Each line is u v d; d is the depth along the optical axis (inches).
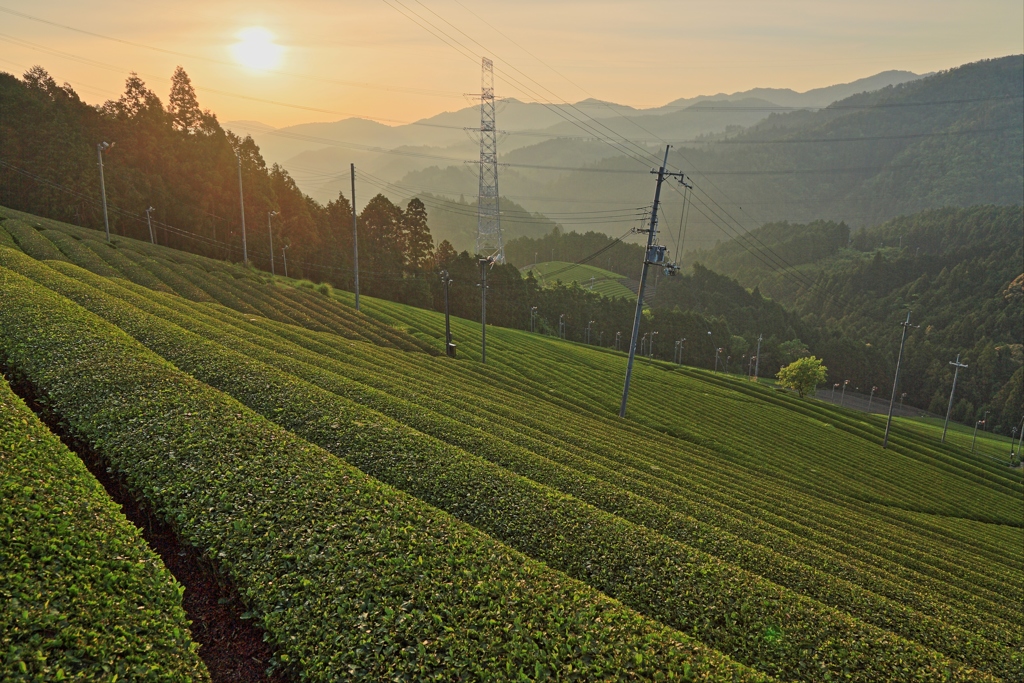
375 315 3599.9
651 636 544.7
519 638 506.3
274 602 506.9
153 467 666.8
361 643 471.8
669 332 6850.4
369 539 601.0
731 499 1400.1
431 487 820.6
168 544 613.3
